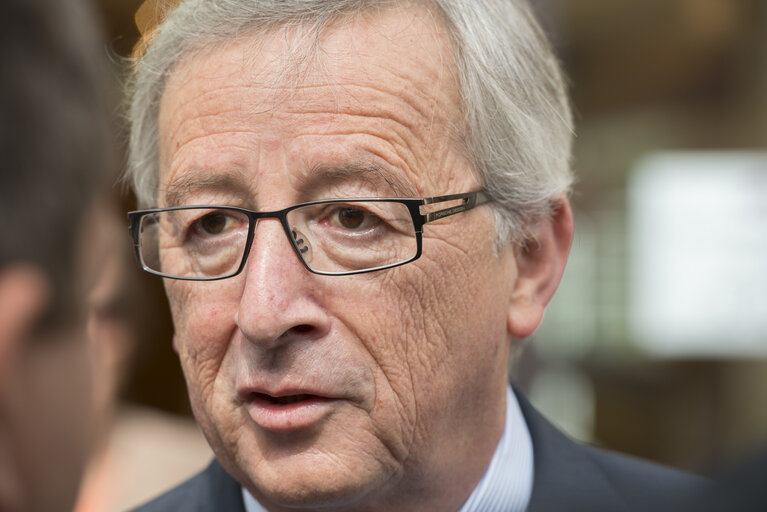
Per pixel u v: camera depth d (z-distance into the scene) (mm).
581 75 8023
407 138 1736
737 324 7965
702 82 8031
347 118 1702
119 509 3105
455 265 1780
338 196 1716
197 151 1770
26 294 762
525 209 1963
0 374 791
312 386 1681
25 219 743
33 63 731
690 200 8164
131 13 2064
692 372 8250
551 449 2080
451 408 1823
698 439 8016
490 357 1885
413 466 1795
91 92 771
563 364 8680
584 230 8688
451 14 1817
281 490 1724
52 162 742
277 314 1639
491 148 1848
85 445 871
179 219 1829
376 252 1727
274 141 1710
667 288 8242
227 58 1757
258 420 1717
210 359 1794
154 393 4047
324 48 1710
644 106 8359
